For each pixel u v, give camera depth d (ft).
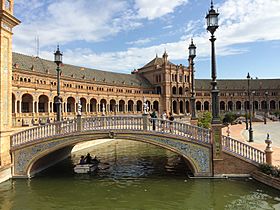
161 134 60.75
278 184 48.80
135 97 309.83
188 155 59.62
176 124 60.85
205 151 58.85
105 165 76.48
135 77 360.69
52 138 62.59
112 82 305.12
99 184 58.08
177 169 71.00
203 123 93.09
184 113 357.82
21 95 176.35
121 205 45.88
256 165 56.59
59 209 44.32
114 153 100.63
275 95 398.21
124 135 62.54
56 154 81.97
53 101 207.41
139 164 79.10
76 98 233.35
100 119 63.26
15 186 56.44
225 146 58.65
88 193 52.16
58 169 73.05
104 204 46.39
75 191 53.36
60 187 56.03
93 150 108.37
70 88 225.56
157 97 337.72
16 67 193.57
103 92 269.64
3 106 59.41
